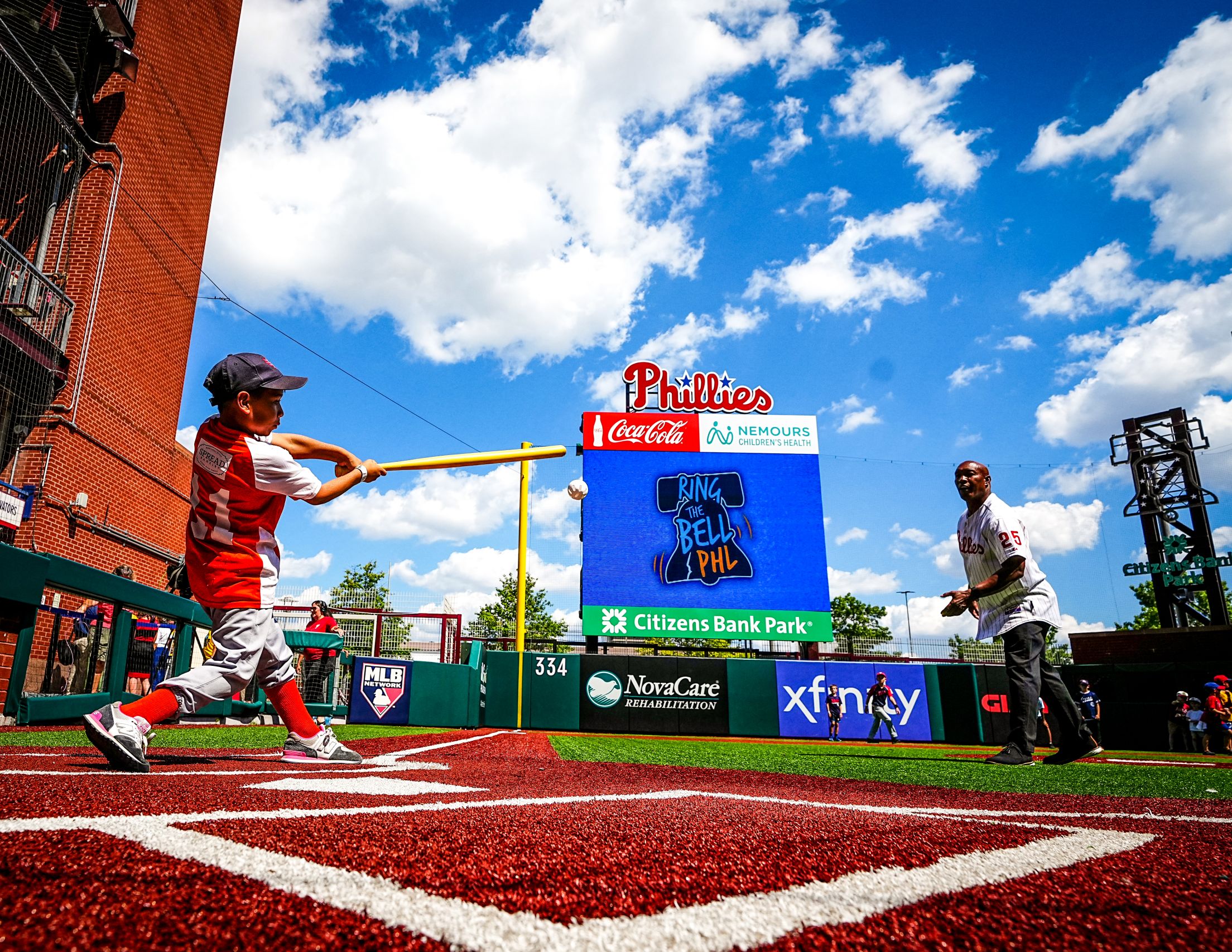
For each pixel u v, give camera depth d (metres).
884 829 1.39
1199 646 19.41
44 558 5.10
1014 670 4.89
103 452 10.59
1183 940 0.73
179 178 12.95
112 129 10.96
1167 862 1.13
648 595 18.16
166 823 1.13
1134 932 0.75
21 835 0.96
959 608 4.76
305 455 3.20
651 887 0.87
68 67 9.63
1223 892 0.93
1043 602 4.85
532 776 2.95
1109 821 1.74
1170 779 3.97
